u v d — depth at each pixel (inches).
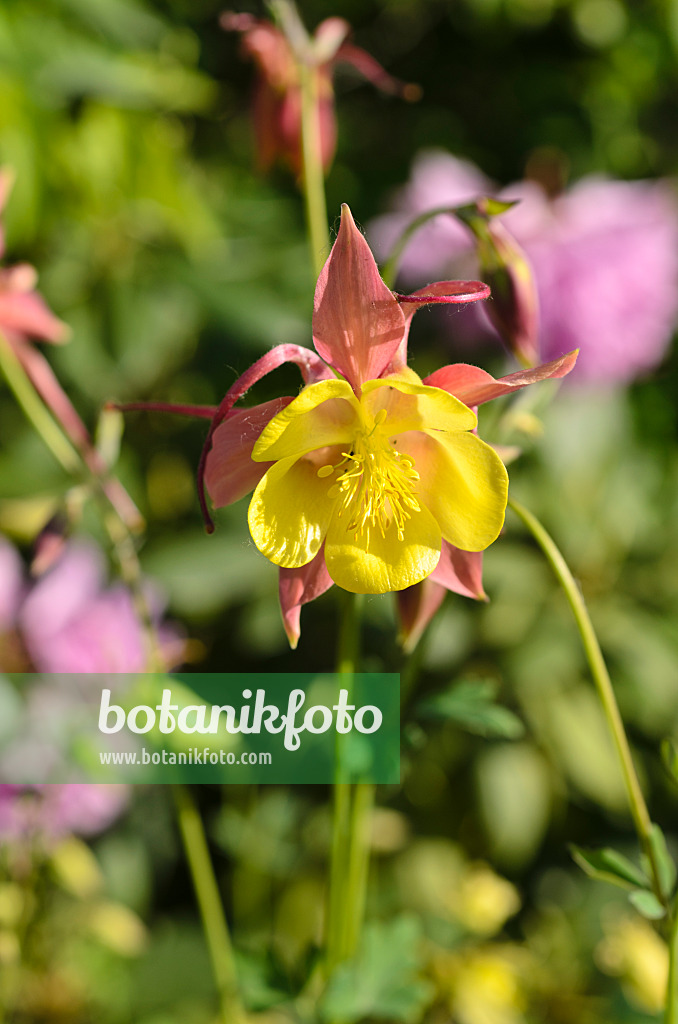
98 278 23.4
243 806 19.6
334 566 13.4
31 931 17.5
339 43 16.6
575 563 22.9
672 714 22.1
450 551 13.7
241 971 15.7
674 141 31.6
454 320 22.6
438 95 30.4
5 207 20.7
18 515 18.8
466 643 21.7
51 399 16.1
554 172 22.8
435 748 22.3
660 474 25.2
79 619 18.6
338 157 29.0
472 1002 17.3
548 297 21.7
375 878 21.4
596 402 23.5
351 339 12.9
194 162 27.8
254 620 22.1
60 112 21.0
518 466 23.0
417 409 13.1
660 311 22.2
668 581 23.4
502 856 21.3
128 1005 19.2
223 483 13.2
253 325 23.0
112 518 16.0
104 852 21.2
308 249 24.7
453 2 29.6
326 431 13.3
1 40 19.6
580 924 19.6
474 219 14.9
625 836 23.2
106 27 21.2
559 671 21.6
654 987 17.0
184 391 24.8
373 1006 15.5
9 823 17.6
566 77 29.8
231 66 28.8
